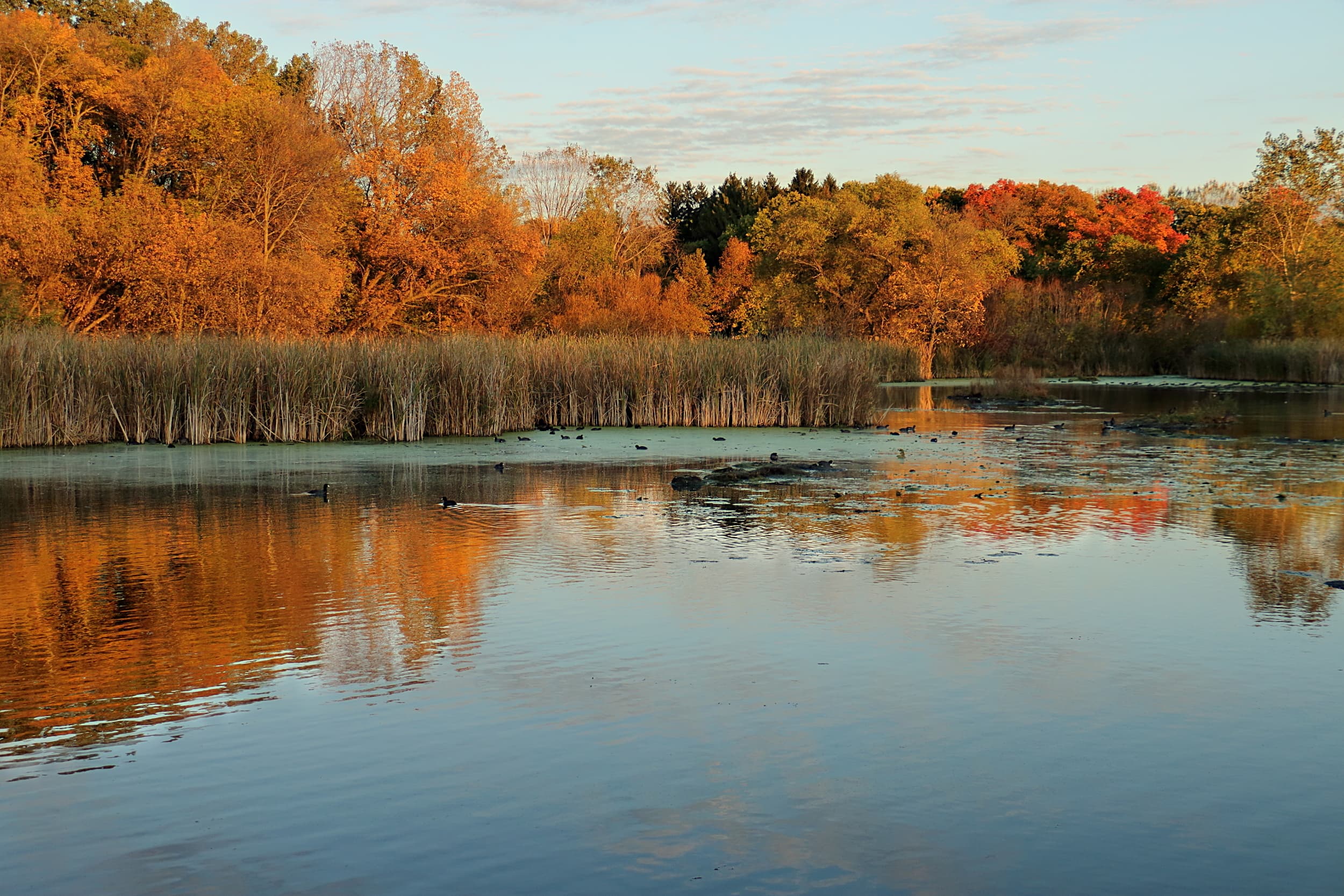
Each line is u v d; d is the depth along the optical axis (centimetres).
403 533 1058
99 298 3058
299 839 423
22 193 2889
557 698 579
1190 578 853
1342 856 407
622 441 1948
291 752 507
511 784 472
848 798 456
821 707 563
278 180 3525
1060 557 938
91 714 561
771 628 712
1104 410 2777
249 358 1988
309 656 659
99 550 980
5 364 1853
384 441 1970
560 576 866
